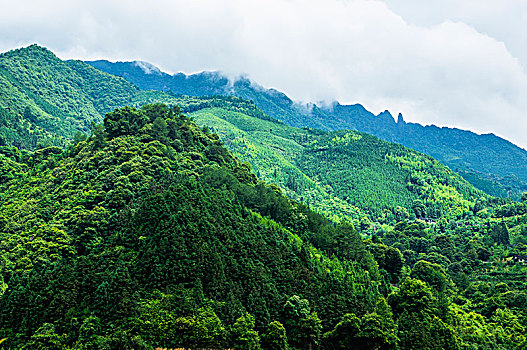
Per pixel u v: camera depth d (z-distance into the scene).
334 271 153.62
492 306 168.50
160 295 113.81
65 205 161.25
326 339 126.19
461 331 143.62
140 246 126.12
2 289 130.50
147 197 144.38
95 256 124.88
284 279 136.00
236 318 117.00
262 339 118.81
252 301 123.06
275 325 119.88
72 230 144.12
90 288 115.62
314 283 138.75
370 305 138.75
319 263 156.00
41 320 111.38
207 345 110.06
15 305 114.94
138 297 112.06
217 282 121.69
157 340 107.06
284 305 126.56
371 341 124.31
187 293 115.88
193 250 123.44
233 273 127.94
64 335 107.69
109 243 132.75
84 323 106.31
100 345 102.56
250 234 143.38
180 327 108.56
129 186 157.50
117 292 111.00
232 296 119.81
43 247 137.00
